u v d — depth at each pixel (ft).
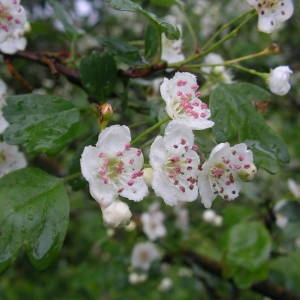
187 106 0.31
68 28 0.44
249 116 0.34
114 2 0.32
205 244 0.72
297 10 1.03
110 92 0.37
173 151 0.29
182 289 0.96
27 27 0.48
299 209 0.53
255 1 0.36
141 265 0.71
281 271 0.67
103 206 0.28
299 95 1.10
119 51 0.37
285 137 1.33
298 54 1.02
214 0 0.88
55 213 0.29
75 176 0.30
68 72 0.40
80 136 0.66
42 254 0.27
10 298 1.06
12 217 0.28
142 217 0.66
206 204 0.31
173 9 0.58
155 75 0.45
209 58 0.41
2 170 0.37
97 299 1.03
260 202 0.58
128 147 0.29
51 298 1.09
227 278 0.54
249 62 0.47
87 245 1.01
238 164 0.31
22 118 0.32
